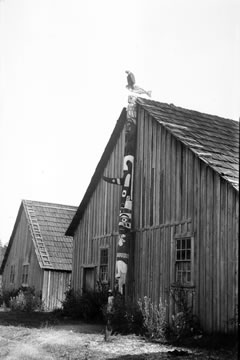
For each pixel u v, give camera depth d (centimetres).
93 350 1095
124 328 1428
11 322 1680
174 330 1310
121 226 1678
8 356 978
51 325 1619
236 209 1240
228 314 1219
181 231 1451
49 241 2847
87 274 2064
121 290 1617
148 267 1590
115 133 1942
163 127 1630
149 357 1010
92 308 1805
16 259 3155
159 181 1605
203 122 1825
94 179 2070
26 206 3089
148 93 1833
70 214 3180
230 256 1241
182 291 1390
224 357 1004
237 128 1925
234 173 1334
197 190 1407
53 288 2653
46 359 965
